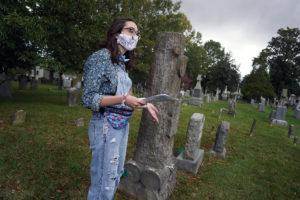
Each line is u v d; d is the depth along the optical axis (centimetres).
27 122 603
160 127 284
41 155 384
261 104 2014
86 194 280
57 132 544
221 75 4569
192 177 396
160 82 287
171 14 2269
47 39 761
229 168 460
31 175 310
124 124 158
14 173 308
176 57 284
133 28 157
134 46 161
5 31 652
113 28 153
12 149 392
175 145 566
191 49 4222
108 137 150
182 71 286
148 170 275
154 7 2064
